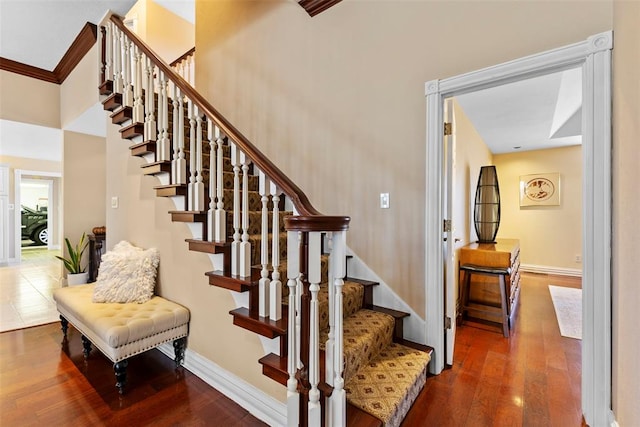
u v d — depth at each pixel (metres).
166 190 2.20
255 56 3.20
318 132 2.70
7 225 6.53
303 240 1.39
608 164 1.49
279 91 2.99
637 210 1.18
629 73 1.27
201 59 3.78
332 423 1.30
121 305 2.29
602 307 1.50
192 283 2.20
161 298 2.45
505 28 1.81
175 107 2.20
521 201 5.70
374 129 2.36
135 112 2.56
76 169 4.45
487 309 3.04
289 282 1.38
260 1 3.15
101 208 4.70
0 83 3.79
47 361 2.32
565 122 4.47
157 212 2.52
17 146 5.47
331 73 2.62
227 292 1.93
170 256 2.40
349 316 2.12
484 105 3.35
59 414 1.72
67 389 1.96
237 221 1.83
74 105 3.88
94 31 3.38
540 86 2.91
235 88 3.40
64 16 3.22
